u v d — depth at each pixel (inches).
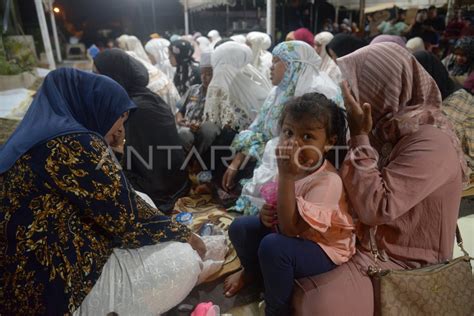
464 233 83.4
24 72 170.6
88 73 52.8
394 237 50.8
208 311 57.9
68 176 45.9
